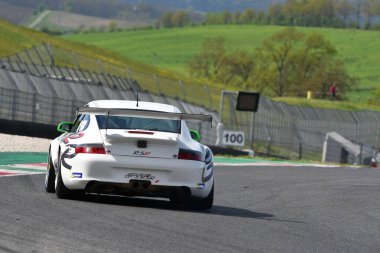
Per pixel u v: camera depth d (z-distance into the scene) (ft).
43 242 79.97
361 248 93.66
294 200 153.38
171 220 105.09
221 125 369.71
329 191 179.32
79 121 124.67
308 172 250.57
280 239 96.12
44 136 308.81
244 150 375.04
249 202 144.36
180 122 121.19
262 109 480.64
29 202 111.55
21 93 344.28
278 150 463.42
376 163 456.86
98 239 84.58
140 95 428.15
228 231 99.35
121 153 114.62
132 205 120.16
